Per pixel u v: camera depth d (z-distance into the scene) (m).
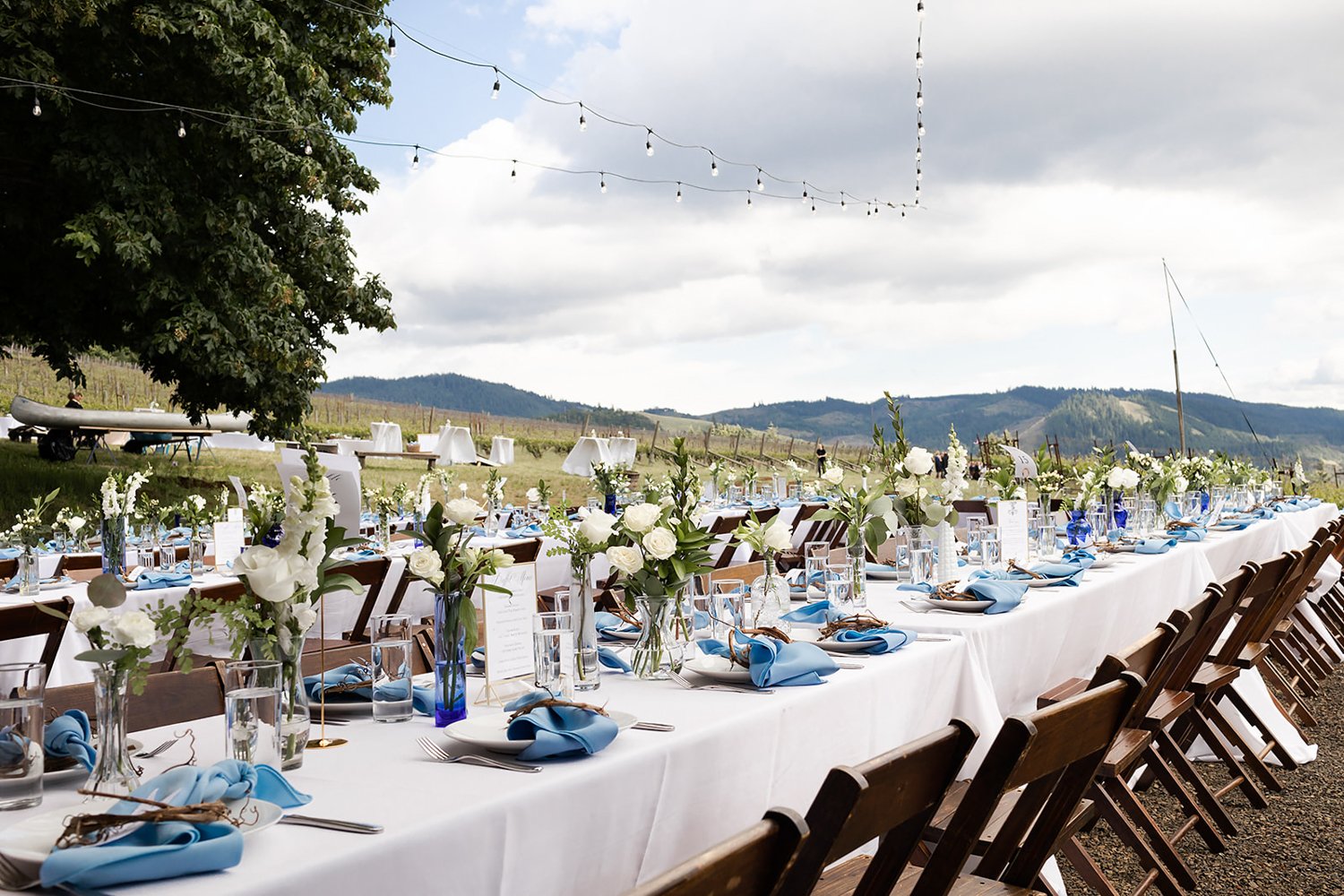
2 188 14.34
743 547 7.12
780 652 2.43
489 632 2.34
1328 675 6.24
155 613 1.58
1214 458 8.69
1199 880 3.35
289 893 1.25
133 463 17.92
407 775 1.68
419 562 1.99
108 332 15.48
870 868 1.66
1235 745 4.32
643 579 2.46
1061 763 1.84
